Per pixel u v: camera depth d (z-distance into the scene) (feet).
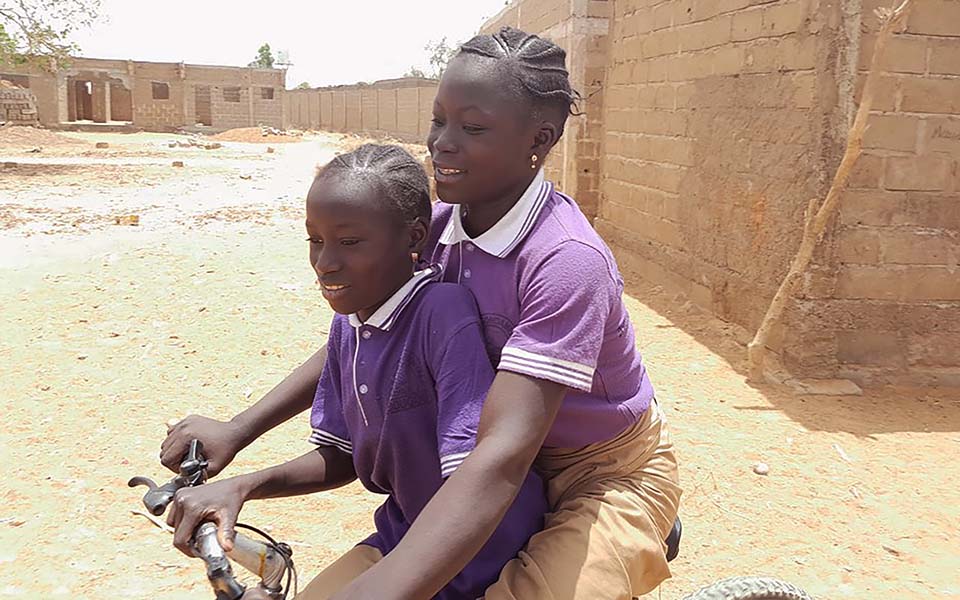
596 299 6.06
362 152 6.31
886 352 22.99
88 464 17.20
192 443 6.83
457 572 5.42
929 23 21.76
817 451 18.42
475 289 6.42
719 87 27.71
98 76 167.84
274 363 23.26
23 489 16.05
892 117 22.11
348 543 14.40
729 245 27.22
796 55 23.26
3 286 30.19
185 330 25.79
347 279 6.12
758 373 22.53
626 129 36.65
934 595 13.26
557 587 6.24
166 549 14.20
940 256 22.70
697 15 29.22
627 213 36.76
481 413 5.91
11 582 13.10
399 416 6.37
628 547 6.55
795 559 14.19
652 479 7.04
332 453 7.22
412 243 6.36
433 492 6.50
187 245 37.73
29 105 129.39
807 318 22.59
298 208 50.65
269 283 31.19
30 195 54.54
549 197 6.49
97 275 31.99
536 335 5.95
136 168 75.66
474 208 6.55
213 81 175.52
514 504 6.69
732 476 17.10
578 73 42.55
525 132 6.19
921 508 16.03
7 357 23.13
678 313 29.19
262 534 6.17
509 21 60.80
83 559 13.80
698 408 20.72
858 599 13.10
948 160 22.40
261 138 138.31
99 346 24.22
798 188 23.22
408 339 6.31
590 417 6.66
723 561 14.07
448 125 6.25
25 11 79.36
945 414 20.89
